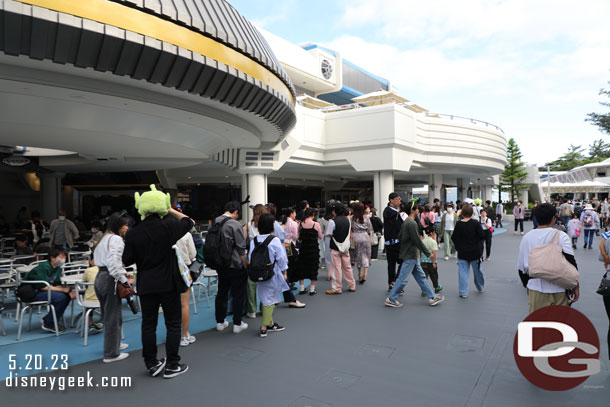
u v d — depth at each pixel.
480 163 20.67
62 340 5.01
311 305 6.53
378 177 16.31
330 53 32.53
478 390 3.44
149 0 5.02
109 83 5.84
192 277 4.68
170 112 7.09
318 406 3.20
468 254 6.85
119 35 4.71
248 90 7.09
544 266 3.58
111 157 12.60
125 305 6.77
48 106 6.18
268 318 4.97
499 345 4.54
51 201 18.75
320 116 16.80
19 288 5.23
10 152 12.59
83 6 4.46
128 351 4.55
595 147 71.00
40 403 3.31
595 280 8.27
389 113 15.47
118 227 4.27
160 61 5.30
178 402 3.30
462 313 5.92
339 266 7.36
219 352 4.45
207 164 18.55
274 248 4.98
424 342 4.67
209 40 5.91
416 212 7.45
